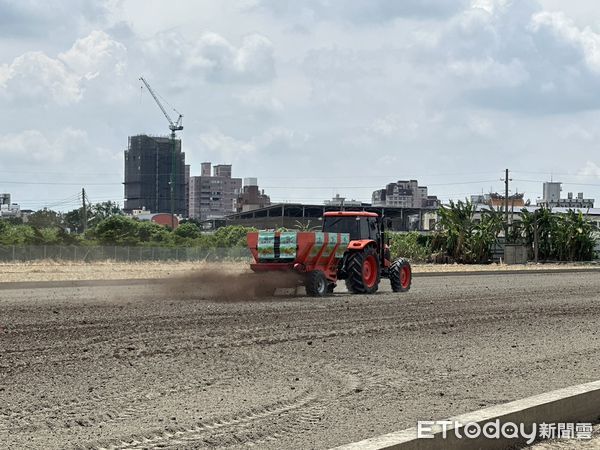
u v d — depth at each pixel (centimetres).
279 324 1712
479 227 7800
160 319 1788
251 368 1179
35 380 1065
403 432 712
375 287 2697
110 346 1370
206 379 1089
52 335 1503
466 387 1048
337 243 2542
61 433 798
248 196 19338
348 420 858
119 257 6738
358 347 1399
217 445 760
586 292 2962
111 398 959
